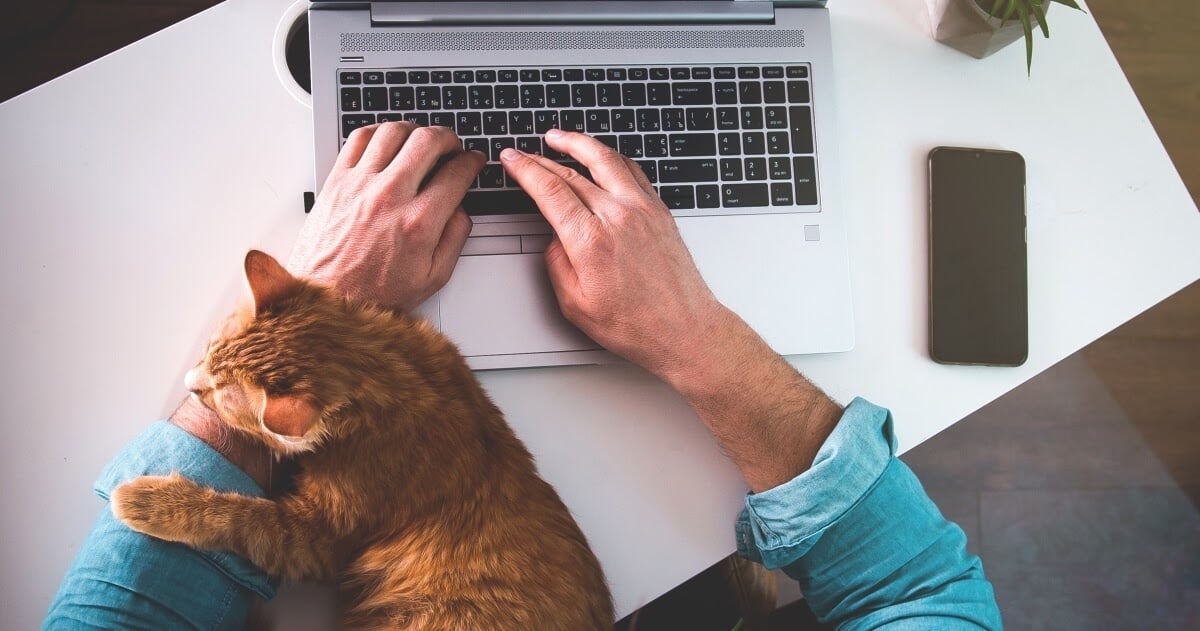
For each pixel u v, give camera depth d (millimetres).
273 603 802
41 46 1354
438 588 777
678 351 807
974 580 769
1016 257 919
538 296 852
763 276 880
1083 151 962
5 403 799
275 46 889
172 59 873
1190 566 1544
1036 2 860
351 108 853
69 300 824
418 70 859
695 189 880
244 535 747
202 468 768
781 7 907
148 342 830
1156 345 1596
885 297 919
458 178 827
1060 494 1549
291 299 767
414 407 774
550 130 849
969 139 958
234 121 874
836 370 900
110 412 814
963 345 903
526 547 779
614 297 797
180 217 853
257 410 726
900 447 898
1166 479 1566
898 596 751
